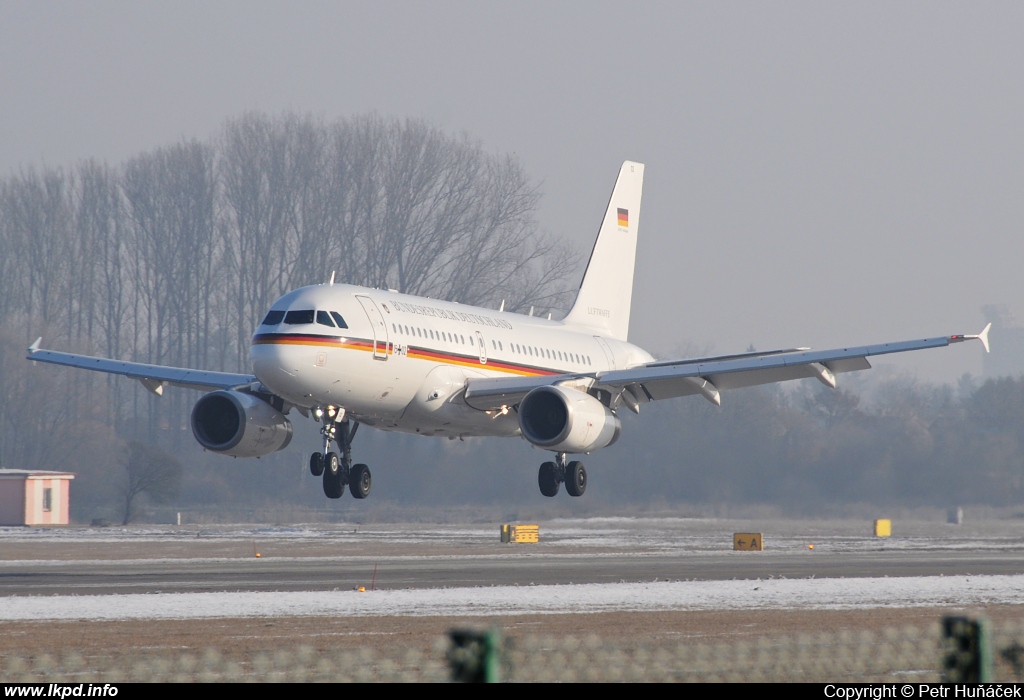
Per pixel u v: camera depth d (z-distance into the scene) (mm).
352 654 63656
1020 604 92625
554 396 133125
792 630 76312
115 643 70500
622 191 184500
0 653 66750
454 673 41031
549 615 83812
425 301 137625
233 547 176500
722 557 148375
